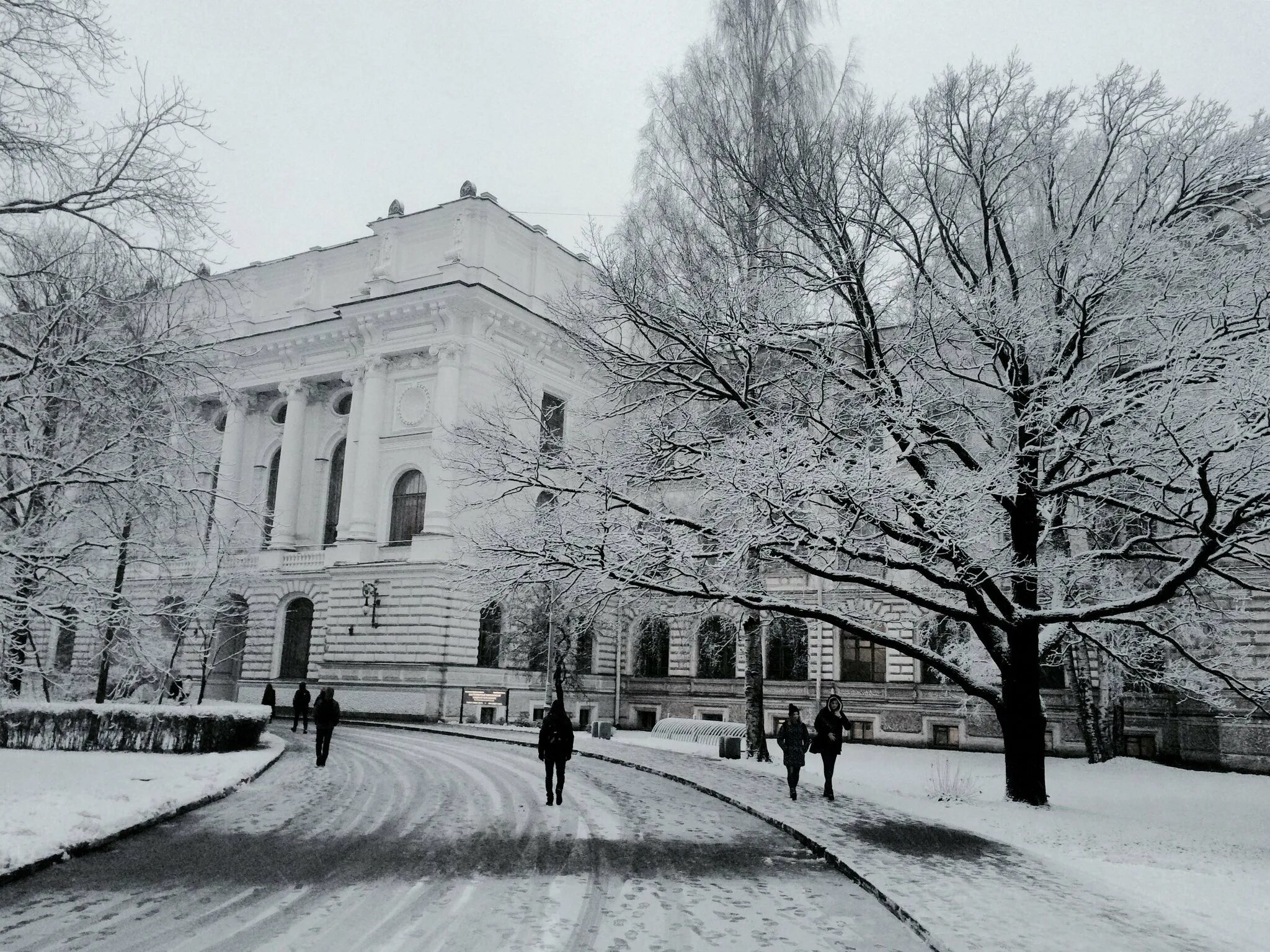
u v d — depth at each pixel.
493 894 9.98
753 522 16.02
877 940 8.70
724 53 23.56
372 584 44.94
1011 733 18.58
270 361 53.38
